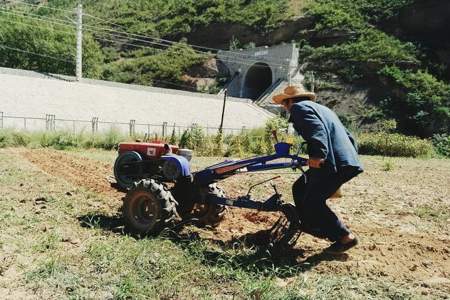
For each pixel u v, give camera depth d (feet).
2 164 34.58
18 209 19.22
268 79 212.84
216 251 15.25
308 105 14.65
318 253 15.94
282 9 233.35
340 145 14.47
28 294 11.10
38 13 308.81
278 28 222.48
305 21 217.56
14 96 108.88
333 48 190.08
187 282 12.47
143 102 135.23
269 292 11.85
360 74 177.68
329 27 206.59
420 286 13.53
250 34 232.12
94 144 62.95
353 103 169.07
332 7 219.00
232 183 32.24
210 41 243.60
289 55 185.68
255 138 72.95
